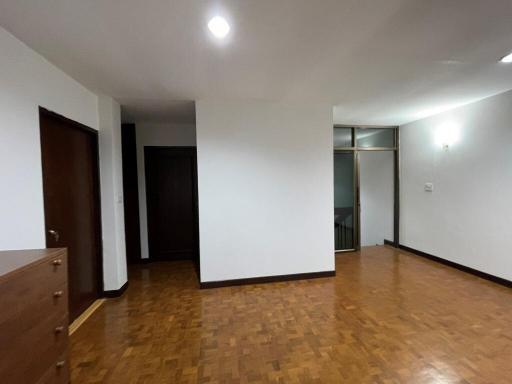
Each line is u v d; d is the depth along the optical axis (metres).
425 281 3.50
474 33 1.87
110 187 3.19
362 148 4.95
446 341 2.18
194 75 2.56
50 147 2.34
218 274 3.45
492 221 3.43
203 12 1.59
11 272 0.94
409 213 4.87
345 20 1.70
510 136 3.19
